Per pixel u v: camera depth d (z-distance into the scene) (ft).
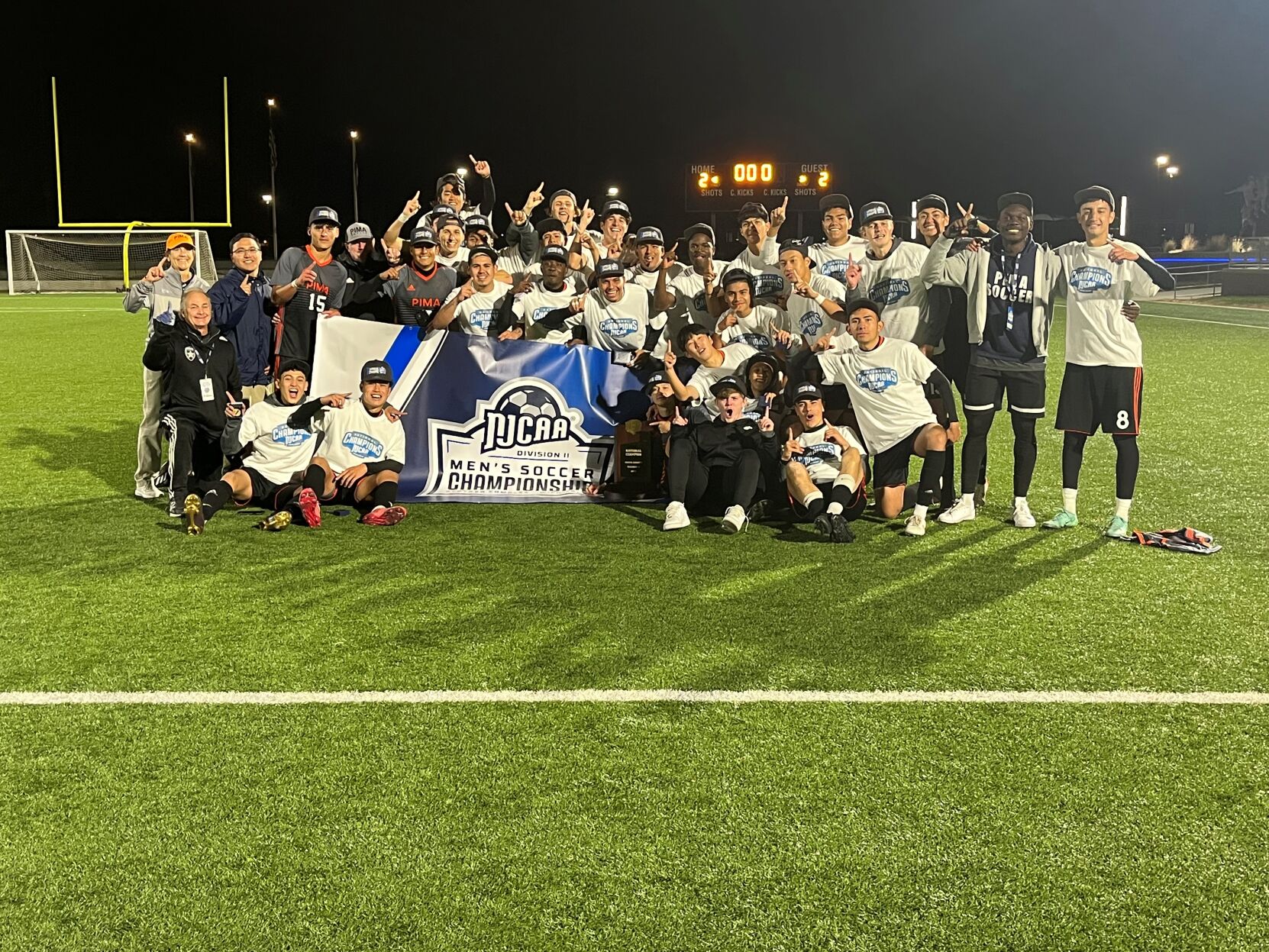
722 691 12.05
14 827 9.30
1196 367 43.24
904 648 13.35
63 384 39.63
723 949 7.75
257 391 22.12
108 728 11.14
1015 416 19.16
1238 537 18.62
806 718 11.35
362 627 14.11
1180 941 7.86
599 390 21.85
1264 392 36.47
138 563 17.08
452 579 16.21
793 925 8.01
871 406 19.43
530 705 11.68
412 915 8.11
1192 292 95.86
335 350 21.45
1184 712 11.57
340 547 18.07
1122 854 8.89
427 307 22.40
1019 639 13.67
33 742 10.83
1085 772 10.23
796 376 20.68
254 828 9.27
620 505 21.47
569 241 27.14
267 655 13.12
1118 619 14.43
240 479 19.98
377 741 10.86
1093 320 18.34
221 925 8.00
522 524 19.76
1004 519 19.95
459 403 21.65
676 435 20.04
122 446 27.68
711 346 20.79
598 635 13.79
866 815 9.48
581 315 23.06
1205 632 13.96
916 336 20.74
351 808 9.59
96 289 119.34
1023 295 18.69
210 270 88.74
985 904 8.25
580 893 8.37
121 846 9.01
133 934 7.92
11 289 111.24
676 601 15.16
